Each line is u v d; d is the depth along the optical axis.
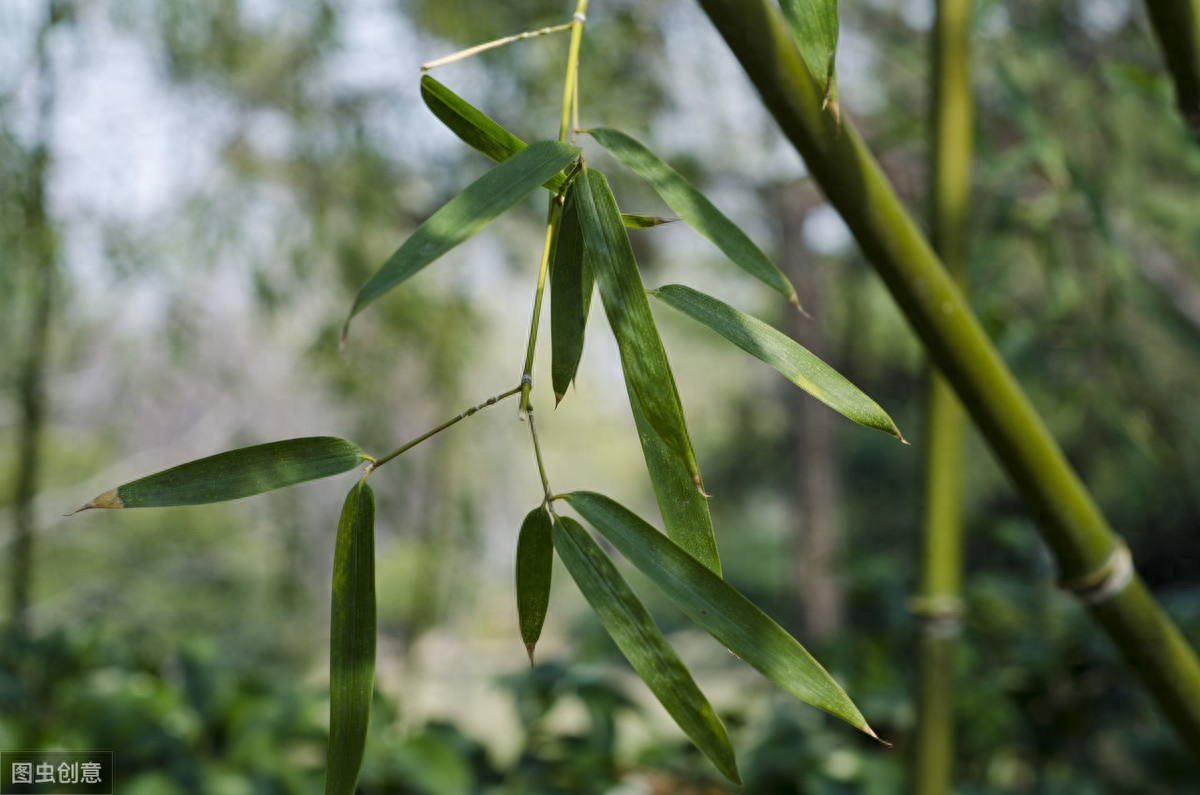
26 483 2.09
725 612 0.49
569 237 0.51
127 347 2.18
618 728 1.60
